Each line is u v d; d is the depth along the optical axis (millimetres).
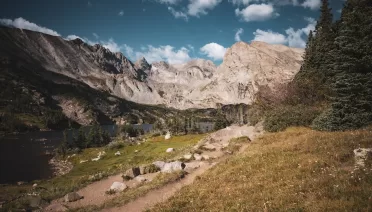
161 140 92000
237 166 21766
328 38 53156
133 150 81750
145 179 30234
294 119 38938
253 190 15375
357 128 27062
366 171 13133
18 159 103312
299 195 12648
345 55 29344
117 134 180375
